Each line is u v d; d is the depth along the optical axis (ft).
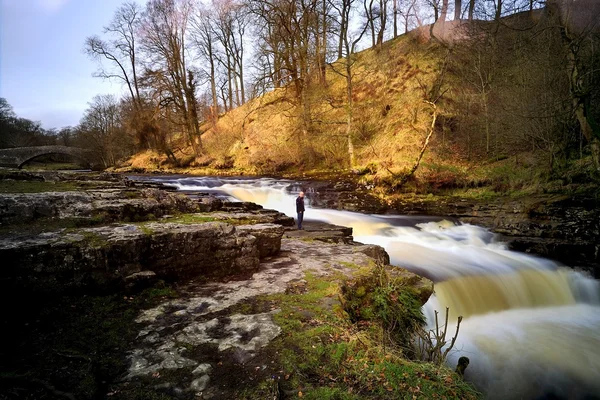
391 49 97.66
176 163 105.81
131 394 9.44
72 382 9.66
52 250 14.14
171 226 18.88
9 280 13.05
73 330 12.49
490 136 59.88
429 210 47.91
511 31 65.46
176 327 13.08
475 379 16.87
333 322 13.65
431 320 20.99
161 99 98.78
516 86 55.01
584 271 28.60
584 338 20.89
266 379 10.16
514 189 48.88
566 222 36.11
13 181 28.40
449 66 75.00
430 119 66.08
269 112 103.50
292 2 82.33
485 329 21.58
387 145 66.80
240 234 20.12
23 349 11.14
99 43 121.80
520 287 26.68
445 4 87.45
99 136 144.97
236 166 91.97
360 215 48.21
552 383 16.98
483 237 37.63
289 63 85.81
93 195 22.08
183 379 10.12
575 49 38.11
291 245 26.53
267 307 14.90
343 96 93.15
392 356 11.76
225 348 11.71
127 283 15.48
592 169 42.06
